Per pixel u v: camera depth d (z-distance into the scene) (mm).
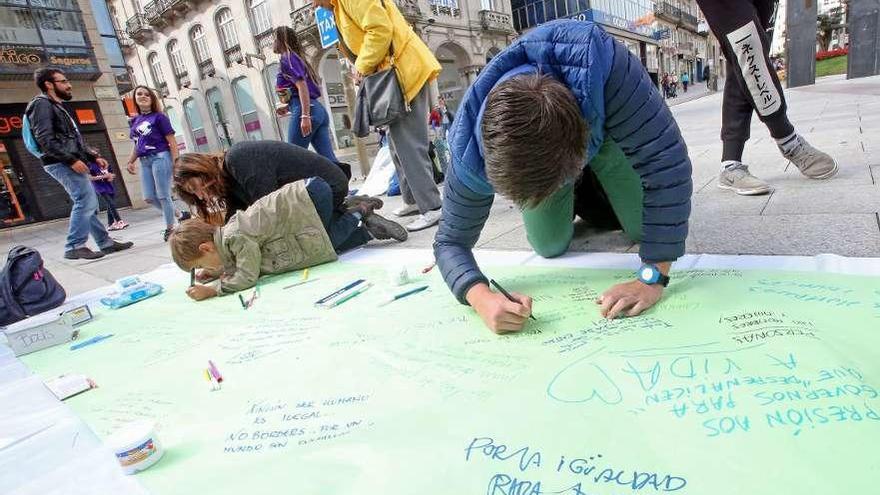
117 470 933
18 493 914
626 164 1371
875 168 2184
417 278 1846
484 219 1312
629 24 26172
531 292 1466
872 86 6785
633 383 911
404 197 3309
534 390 950
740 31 1946
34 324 1773
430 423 907
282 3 15281
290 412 1033
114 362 1519
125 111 10203
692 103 11555
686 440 745
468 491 725
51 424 1168
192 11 18094
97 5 14258
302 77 3543
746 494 630
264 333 1533
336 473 816
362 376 1139
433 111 12461
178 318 1868
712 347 977
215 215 2439
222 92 18609
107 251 3912
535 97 792
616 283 1432
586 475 714
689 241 1676
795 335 956
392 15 2605
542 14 23391
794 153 2176
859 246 1385
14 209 9039
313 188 2268
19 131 9031
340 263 2314
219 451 935
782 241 1528
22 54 8758
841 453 664
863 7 8719
